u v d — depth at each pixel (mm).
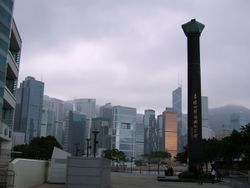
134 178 60750
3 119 67875
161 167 173125
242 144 85125
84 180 25703
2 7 57500
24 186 28703
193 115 63344
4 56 57594
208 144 95812
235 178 51281
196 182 53875
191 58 65438
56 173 38125
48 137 122750
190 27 66000
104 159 27922
